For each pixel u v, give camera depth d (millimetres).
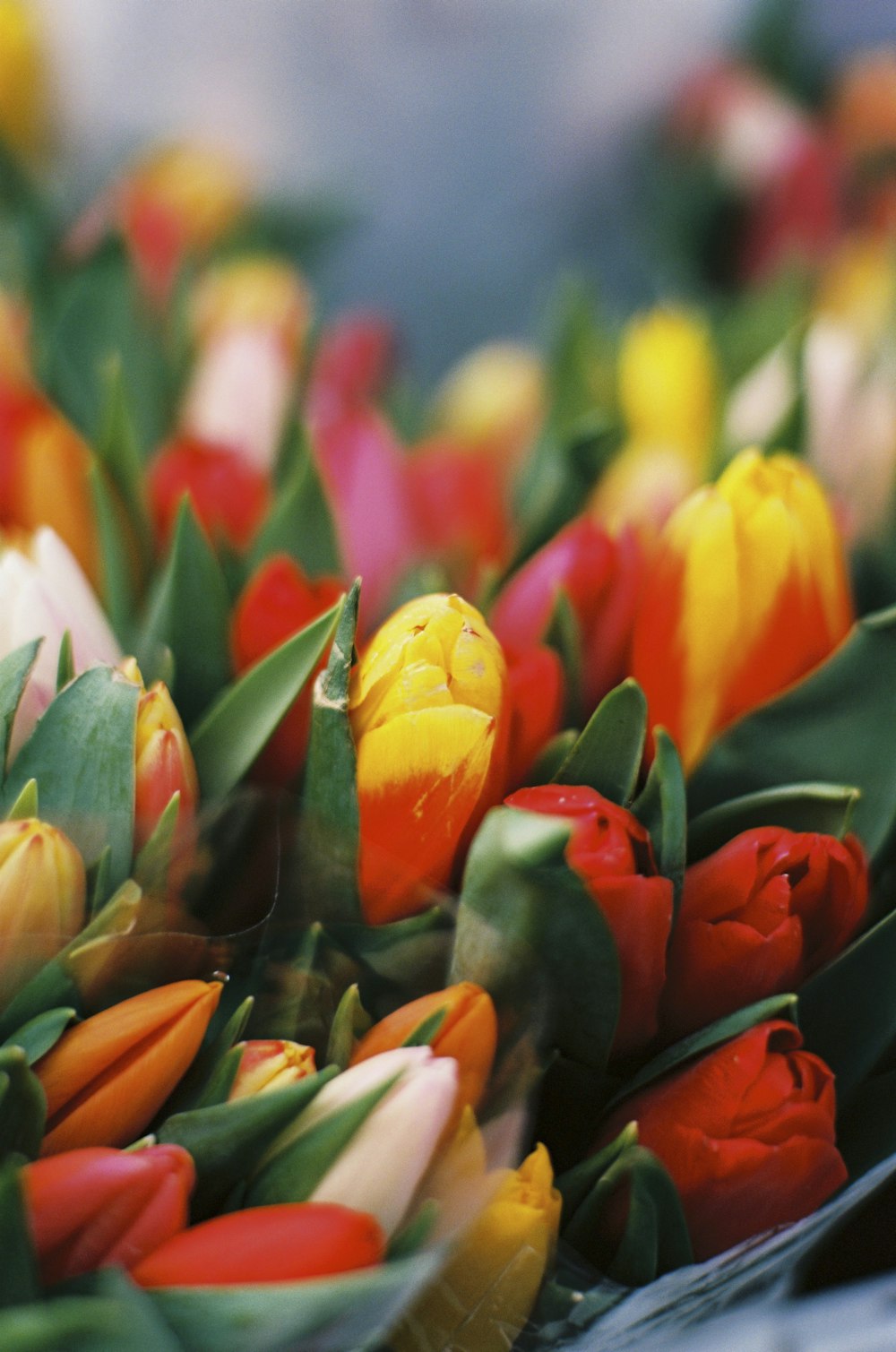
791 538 694
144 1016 625
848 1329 676
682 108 1058
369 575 771
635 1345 669
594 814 649
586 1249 654
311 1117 619
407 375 988
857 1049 677
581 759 673
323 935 651
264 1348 598
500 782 666
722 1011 662
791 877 665
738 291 1038
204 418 833
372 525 778
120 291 856
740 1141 647
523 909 641
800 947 662
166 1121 623
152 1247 603
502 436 884
